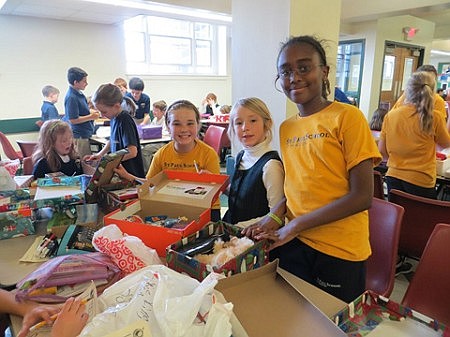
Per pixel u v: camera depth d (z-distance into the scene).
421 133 2.28
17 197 1.47
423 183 2.39
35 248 1.24
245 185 1.41
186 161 1.79
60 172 2.06
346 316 0.79
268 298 0.80
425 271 1.18
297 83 1.08
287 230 1.04
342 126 1.02
